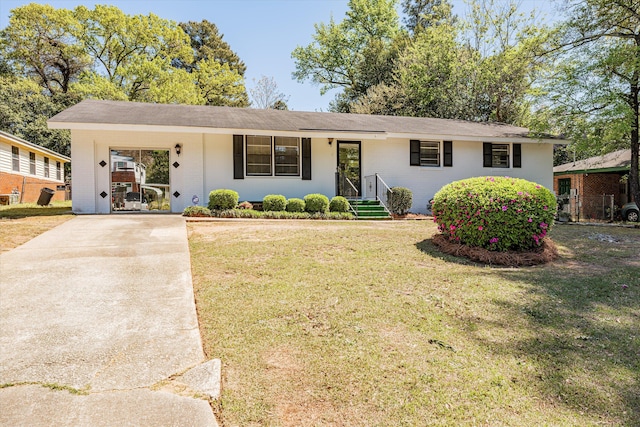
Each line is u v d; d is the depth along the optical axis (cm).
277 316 361
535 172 1545
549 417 226
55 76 3042
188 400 230
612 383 262
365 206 1277
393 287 455
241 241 690
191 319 349
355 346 306
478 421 221
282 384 253
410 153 1434
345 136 1258
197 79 3375
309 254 607
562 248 734
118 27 2817
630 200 1897
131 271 488
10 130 2411
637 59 1217
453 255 639
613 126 1302
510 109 2211
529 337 332
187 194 1200
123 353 284
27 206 1402
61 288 421
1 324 329
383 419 221
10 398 225
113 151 1152
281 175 1300
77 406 220
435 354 298
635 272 555
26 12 2688
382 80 2767
